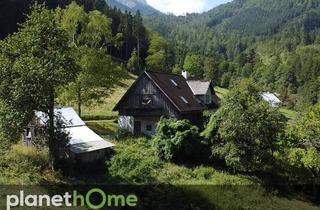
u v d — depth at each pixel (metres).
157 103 57.19
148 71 57.91
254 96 48.88
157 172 43.09
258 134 46.66
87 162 42.75
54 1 122.50
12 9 106.50
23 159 40.25
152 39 139.00
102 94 58.84
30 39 37.88
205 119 57.75
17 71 36.06
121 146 49.56
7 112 36.56
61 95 55.31
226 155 46.22
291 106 145.50
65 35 40.09
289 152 48.00
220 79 174.25
